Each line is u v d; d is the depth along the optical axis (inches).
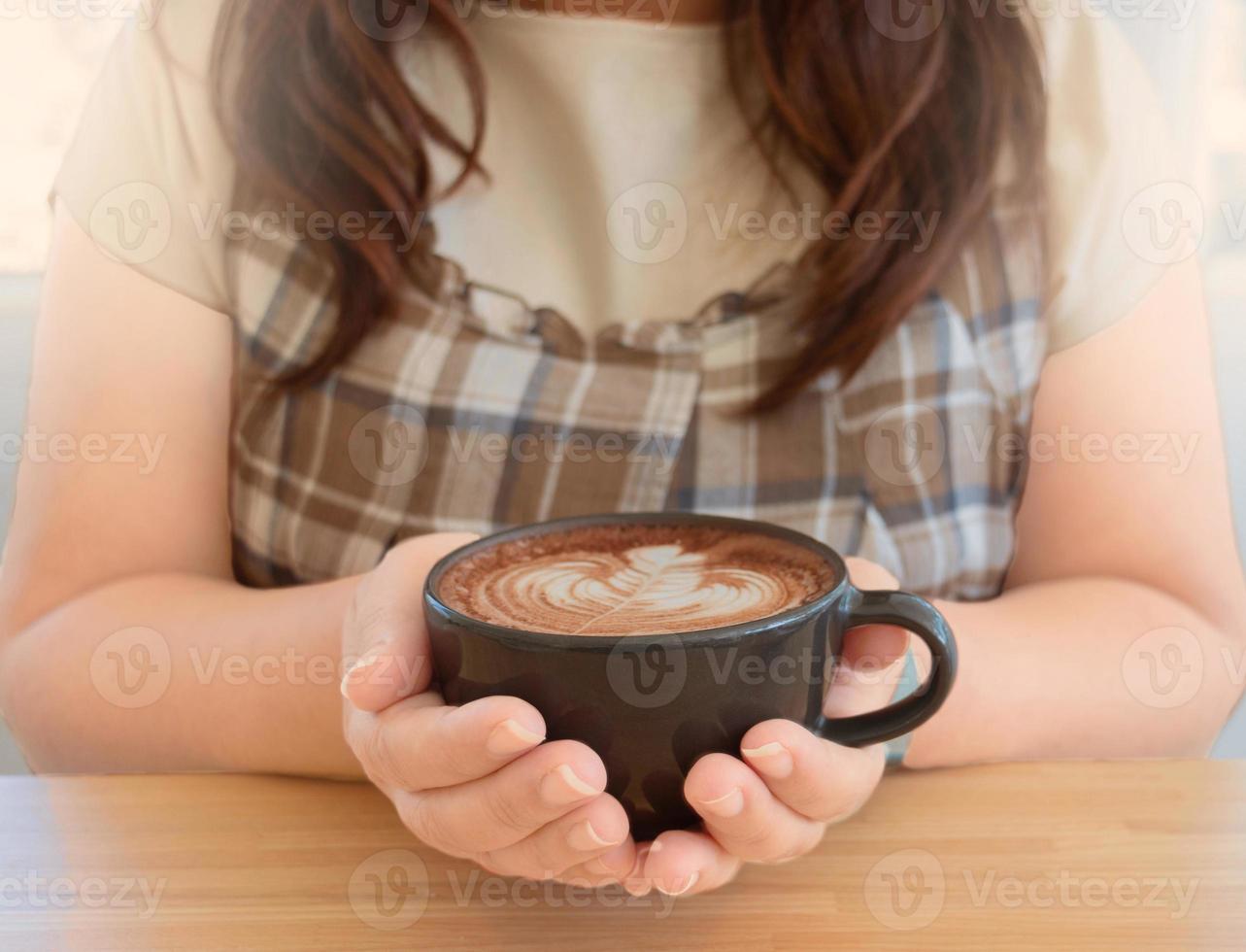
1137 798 22.1
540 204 31.8
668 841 18.6
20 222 42.6
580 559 20.7
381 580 21.3
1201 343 32.8
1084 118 33.2
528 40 30.9
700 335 30.5
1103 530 30.8
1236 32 43.7
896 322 29.7
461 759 18.1
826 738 19.3
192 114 30.8
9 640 28.8
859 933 19.5
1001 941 19.3
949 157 29.8
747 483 30.4
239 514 31.0
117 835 21.5
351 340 29.9
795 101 29.9
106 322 30.1
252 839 21.4
